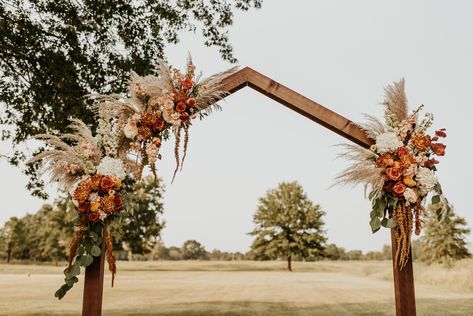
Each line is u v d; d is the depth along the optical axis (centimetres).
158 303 1184
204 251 9281
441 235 3058
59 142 322
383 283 2308
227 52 833
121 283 2194
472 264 2092
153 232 4000
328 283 2278
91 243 300
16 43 669
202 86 351
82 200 300
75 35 703
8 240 6331
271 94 359
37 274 3353
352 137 350
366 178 329
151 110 348
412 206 334
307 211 4219
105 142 335
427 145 337
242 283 2228
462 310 997
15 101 708
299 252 4081
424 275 2109
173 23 771
